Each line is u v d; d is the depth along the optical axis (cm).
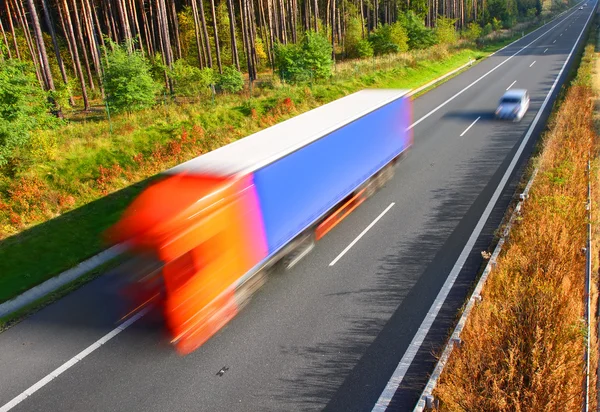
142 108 2384
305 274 1117
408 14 5309
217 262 891
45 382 818
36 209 1471
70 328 966
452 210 1418
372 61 3881
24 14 3403
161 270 867
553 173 1457
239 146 1115
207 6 4569
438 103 2848
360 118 1416
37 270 1197
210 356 861
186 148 1992
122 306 1025
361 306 986
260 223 993
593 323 895
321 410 734
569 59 4181
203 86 2855
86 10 3409
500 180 1625
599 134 1961
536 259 995
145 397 772
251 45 4009
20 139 1542
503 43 5922
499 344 758
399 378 790
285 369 820
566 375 702
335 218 1367
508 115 2362
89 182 1670
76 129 2058
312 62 3034
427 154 1948
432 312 954
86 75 3906
